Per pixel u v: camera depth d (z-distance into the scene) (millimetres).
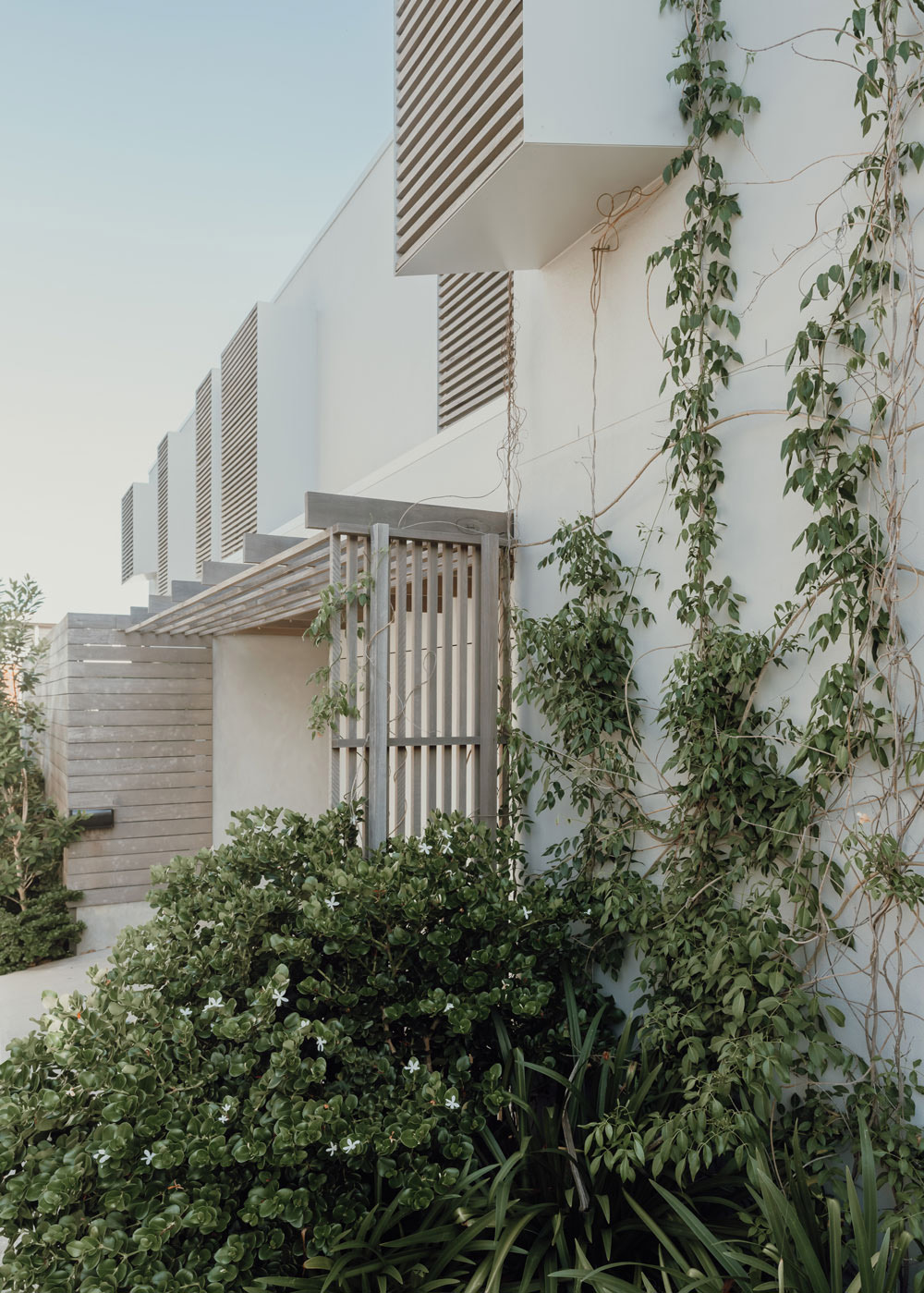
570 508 3723
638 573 3293
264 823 3553
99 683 6793
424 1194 2123
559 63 2801
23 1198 1938
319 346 9414
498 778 3979
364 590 3543
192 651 7113
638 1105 2398
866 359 2330
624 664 3342
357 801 3525
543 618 3627
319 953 2895
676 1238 2152
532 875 3760
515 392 4191
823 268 2488
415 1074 2463
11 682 7113
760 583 2721
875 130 2324
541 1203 2262
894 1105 2178
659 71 2867
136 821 6809
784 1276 1812
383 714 3537
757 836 2625
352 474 8438
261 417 9156
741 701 2734
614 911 2955
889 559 2221
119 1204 1949
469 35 3188
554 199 3250
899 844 2215
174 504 13266
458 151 3318
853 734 2318
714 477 2885
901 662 2225
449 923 2934
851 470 2373
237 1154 2020
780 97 2625
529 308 4078
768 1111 2342
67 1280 1836
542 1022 3096
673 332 2924
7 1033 4578
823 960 2451
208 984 2627
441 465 5008
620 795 3246
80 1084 2139
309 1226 2141
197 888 3230
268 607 5469
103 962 6133
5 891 6148
